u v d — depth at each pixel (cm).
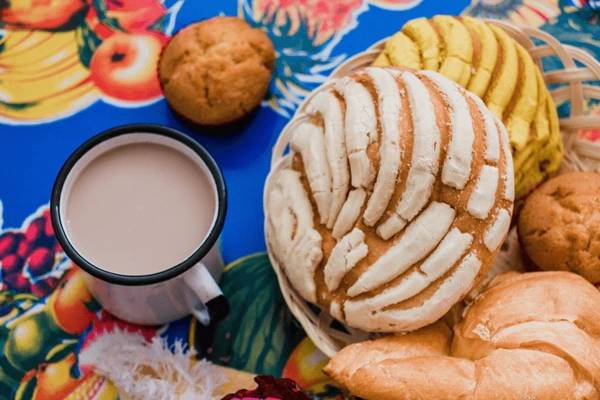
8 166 88
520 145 82
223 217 73
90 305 85
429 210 74
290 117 91
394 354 76
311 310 85
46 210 87
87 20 92
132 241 75
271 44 89
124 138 76
